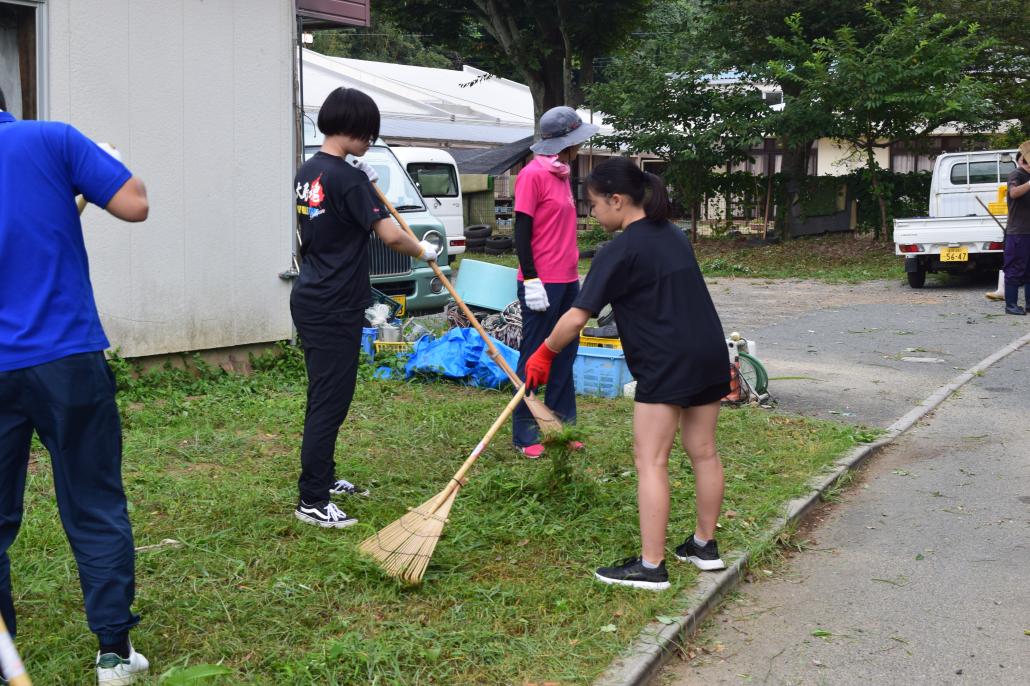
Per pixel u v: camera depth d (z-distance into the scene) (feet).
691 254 13.60
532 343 20.16
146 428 21.42
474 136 101.76
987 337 37.14
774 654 12.42
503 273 29.89
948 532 16.80
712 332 13.51
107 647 10.70
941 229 51.65
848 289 56.13
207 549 14.60
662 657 12.02
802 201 81.82
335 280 15.37
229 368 26.99
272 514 16.31
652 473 13.58
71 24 22.99
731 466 19.93
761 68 76.79
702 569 14.44
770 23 78.07
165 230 25.11
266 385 25.95
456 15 91.40
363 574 13.75
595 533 15.62
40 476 17.84
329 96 15.62
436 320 39.06
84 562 10.48
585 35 87.45
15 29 22.57
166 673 10.46
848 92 70.64
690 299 13.37
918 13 75.97
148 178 24.66
